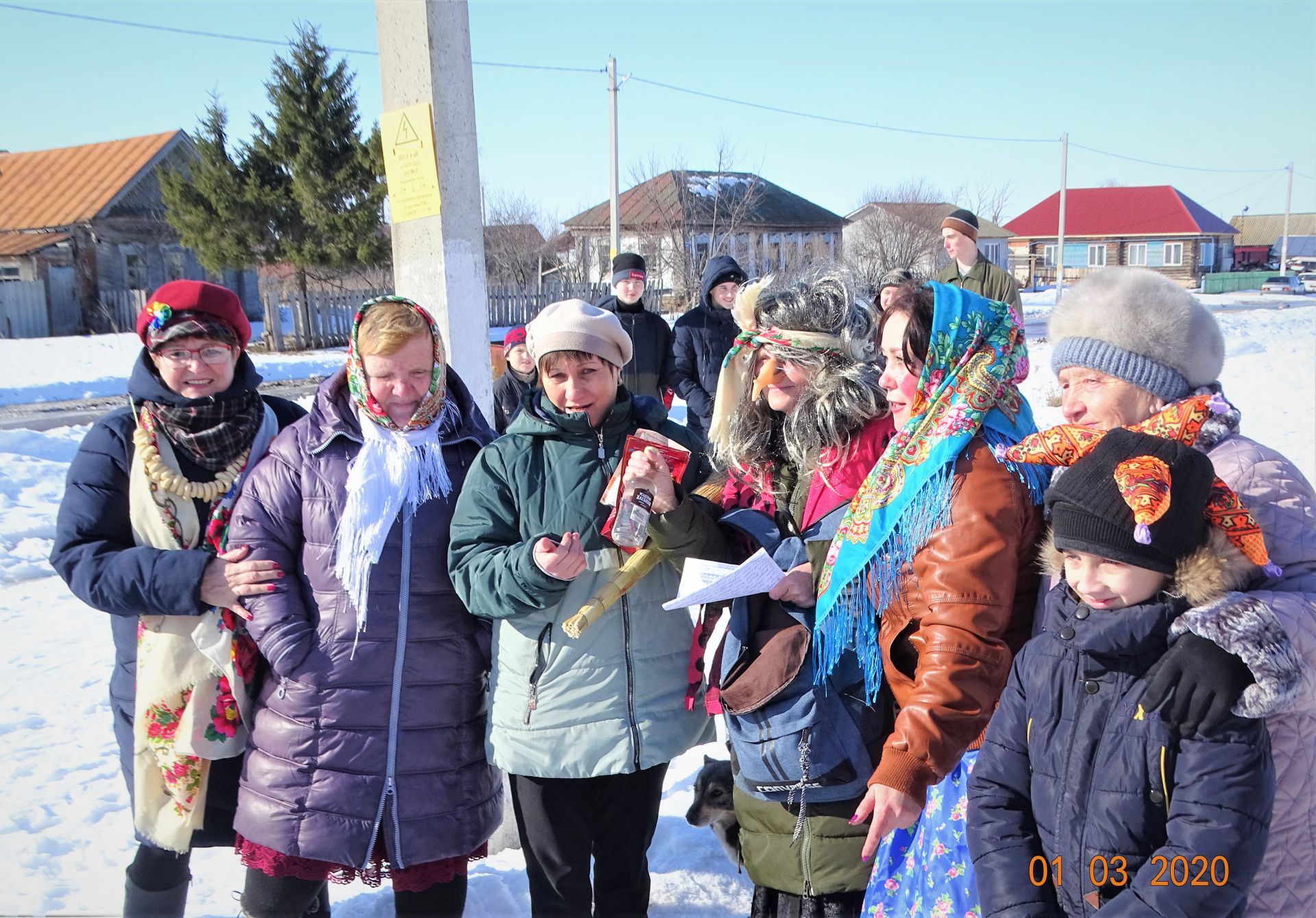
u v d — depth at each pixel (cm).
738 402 256
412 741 253
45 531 770
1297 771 175
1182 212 5922
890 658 212
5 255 3059
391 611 252
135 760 267
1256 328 2252
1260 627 160
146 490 265
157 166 2781
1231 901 159
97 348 2433
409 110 345
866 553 210
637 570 250
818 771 221
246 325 279
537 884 262
